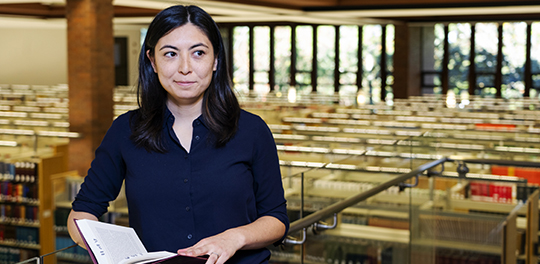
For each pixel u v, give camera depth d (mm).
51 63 20172
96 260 1041
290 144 7371
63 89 16531
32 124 8953
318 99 13938
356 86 18406
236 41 19328
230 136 1193
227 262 1225
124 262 1042
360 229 2646
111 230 1137
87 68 8195
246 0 10602
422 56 17594
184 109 1207
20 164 7137
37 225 7059
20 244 7133
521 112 10555
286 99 13445
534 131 6906
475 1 11031
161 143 1194
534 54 16344
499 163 4207
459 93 17328
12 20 14578
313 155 6996
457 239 4129
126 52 20031
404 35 16641
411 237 3434
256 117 1259
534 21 15133
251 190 1234
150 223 1199
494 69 16859
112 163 1243
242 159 1208
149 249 1210
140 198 1199
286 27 18812
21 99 13992
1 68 19953
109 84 8484
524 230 4336
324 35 18594
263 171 1253
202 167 1190
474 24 16906
